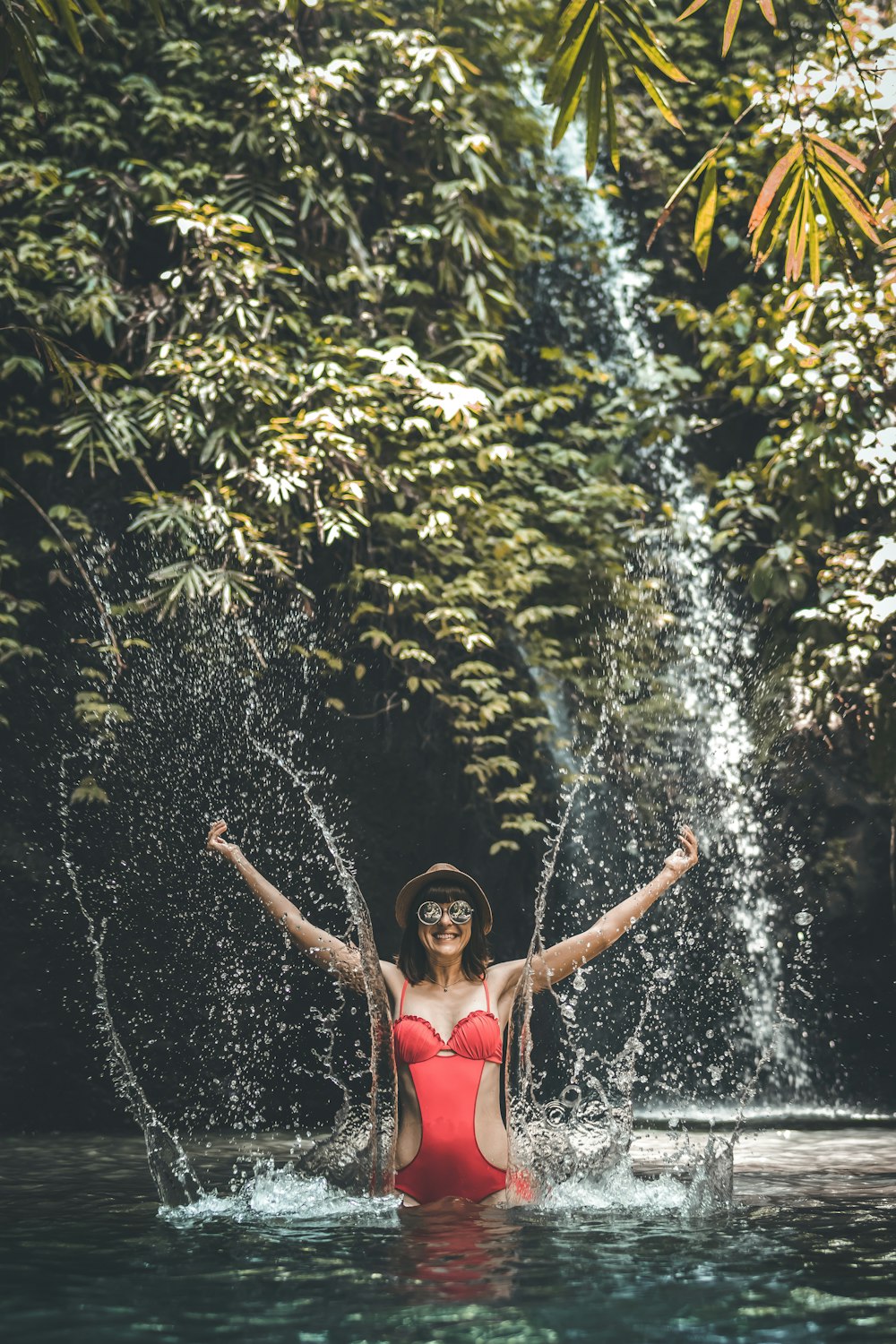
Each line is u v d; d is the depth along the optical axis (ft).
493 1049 10.94
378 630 27.73
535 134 33.35
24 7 13.82
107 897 24.27
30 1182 13.42
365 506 28.78
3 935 23.53
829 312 27.68
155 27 30.04
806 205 14.62
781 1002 30.40
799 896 30.94
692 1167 12.55
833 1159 15.46
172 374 26.53
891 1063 30.01
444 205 30.91
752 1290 7.39
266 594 27.32
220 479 26.50
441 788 28.76
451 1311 6.89
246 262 26.96
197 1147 18.03
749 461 36.50
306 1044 25.21
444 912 11.19
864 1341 6.24
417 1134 10.81
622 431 33.30
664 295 37.81
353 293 30.83
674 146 38.29
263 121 29.14
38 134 28.86
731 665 33.17
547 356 33.06
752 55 37.17
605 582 31.89
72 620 25.82
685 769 31.42
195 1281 7.71
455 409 27.53
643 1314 6.79
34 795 24.49
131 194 28.37
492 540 29.71
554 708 30.48
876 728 27.68
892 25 27.91
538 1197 10.87
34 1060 23.17
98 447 27.09
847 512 30.35
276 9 30.22
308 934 11.76
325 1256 8.47
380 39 30.71
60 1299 7.23
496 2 32.91
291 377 27.04
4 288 25.90
